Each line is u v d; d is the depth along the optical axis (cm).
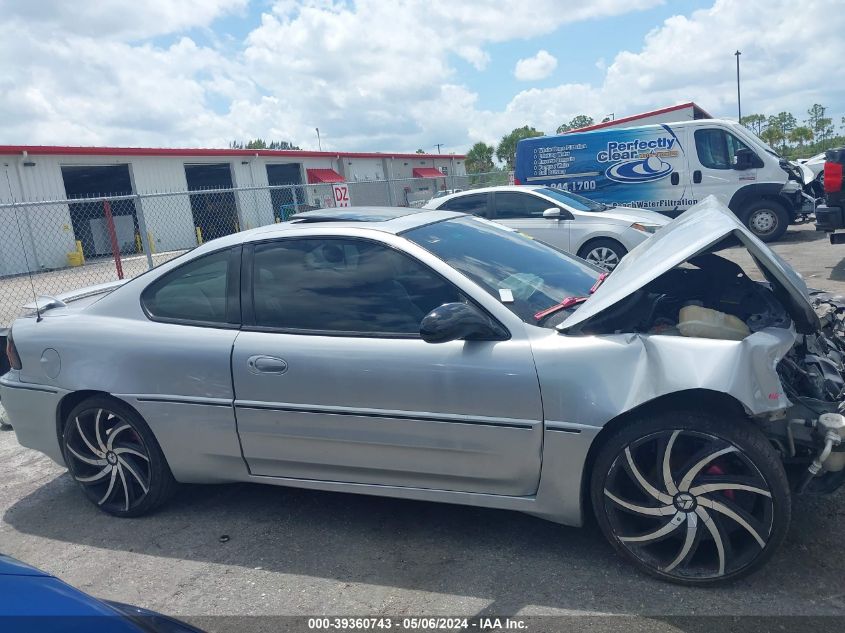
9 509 439
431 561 338
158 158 2627
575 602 296
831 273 948
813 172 1827
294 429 358
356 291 356
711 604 288
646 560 306
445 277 342
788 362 323
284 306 368
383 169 3791
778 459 286
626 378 298
